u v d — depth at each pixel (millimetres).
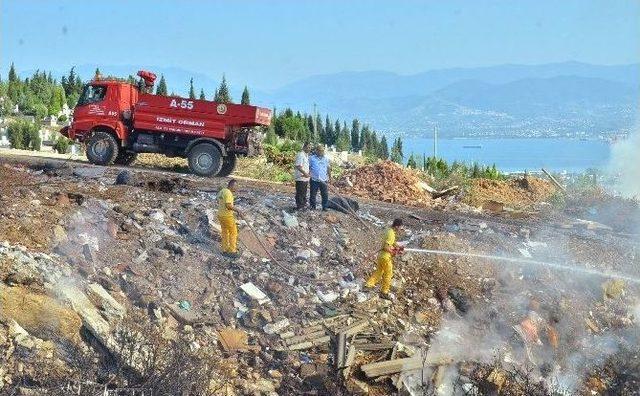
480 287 16453
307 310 13984
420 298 15641
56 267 12164
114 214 15445
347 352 12859
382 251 15141
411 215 20406
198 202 17625
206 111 23219
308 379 12094
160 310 12578
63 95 75188
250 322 13195
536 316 15758
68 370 10062
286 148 52594
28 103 69562
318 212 18375
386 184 25375
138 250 14242
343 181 25609
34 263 11883
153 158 29453
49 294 11148
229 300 13648
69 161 24625
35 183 17875
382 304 14922
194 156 23141
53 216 14367
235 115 23203
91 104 23609
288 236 16656
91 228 14398
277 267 15172
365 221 18750
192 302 13328
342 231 17609
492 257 17594
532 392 12875
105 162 23484
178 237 15398
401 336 14094
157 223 15688
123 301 12477
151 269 13781
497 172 42406
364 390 12188
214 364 11375
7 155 25375
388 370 12633
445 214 21859
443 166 43375
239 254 15086
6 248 12055
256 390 11461
